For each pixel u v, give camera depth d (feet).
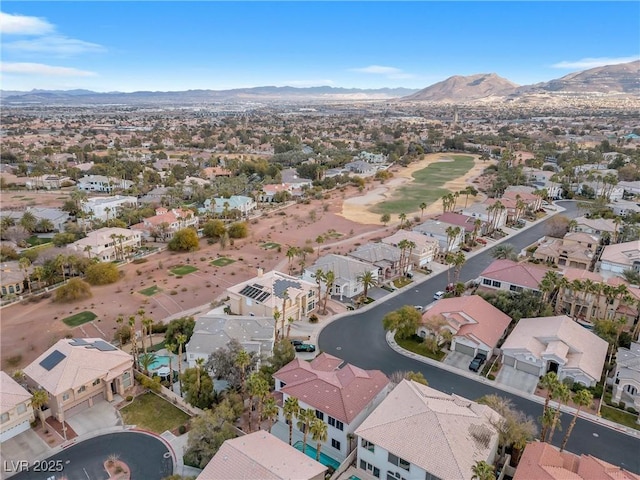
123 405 198.29
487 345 229.25
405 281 331.57
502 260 331.16
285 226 477.77
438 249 380.78
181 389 204.44
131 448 172.86
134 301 303.68
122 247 392.27
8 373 224.94
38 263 349.41
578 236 371.56
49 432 181.16
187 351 219.00
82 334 261.24
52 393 182.60
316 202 585.22
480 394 205.57
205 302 302.25
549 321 241.55
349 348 244.22
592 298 264.72
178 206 536.01
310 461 144.56
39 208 514.27
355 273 308.40
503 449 164.86
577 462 151.64
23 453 169.89
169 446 173.99
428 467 142.61
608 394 204.74
